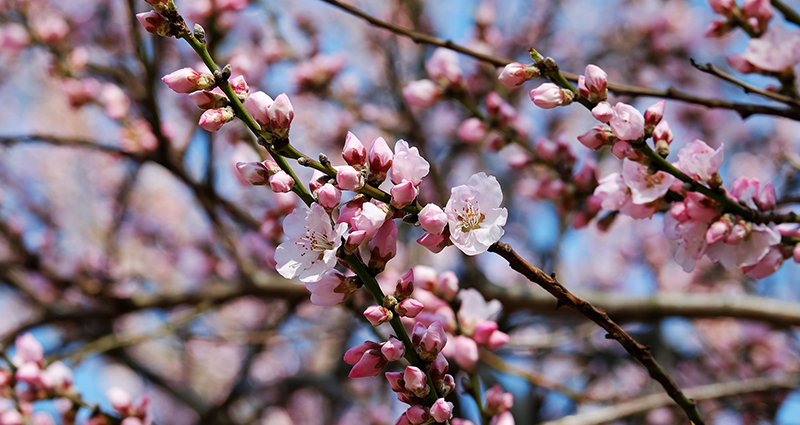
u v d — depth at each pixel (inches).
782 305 170.9
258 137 63.4
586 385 269.1
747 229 77.9
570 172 138.6
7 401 118.5
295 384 252.1
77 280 208.8
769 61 98.4
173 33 62.6
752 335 292.0
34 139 153.7
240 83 66.5
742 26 104.2
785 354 288.4
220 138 229.8
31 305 250.5
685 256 81.4
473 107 137.4
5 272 211.3
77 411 119.4
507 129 139.2
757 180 82.4
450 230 63.7
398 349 65.8
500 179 259.0
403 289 68.0
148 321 317.7
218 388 371.9
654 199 79.3
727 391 149.5
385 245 66.2
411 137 195.3
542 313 184.9
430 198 220.1
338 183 62.2
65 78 175.2
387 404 259.8
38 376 118.6
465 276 181.0
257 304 341.7
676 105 327.9
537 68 75.1
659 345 236.8
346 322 254.5
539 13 343.9
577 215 134.3
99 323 227.5
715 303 174.2
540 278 66.1
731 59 100.9
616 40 352.8
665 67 324.8
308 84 192.7
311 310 291.4
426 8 315.3
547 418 252.5
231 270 247.1
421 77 215.8
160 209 368.2
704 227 80.5
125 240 342.3
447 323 99.2
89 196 364.5
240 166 65.5
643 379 305.4
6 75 371.2
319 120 308.5
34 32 182.4
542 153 139.0
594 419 137.7
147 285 224.8
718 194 77.3
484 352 134.6
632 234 375.9
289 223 66.3
